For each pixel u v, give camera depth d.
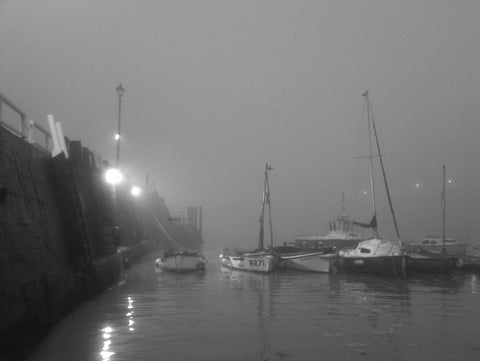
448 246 41.75
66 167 18.44
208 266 38.00
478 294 23.03
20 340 10.93
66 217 18.38
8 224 11.46
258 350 12.86
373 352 12.81
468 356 12.55
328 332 14.88
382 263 29.89
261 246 42.94
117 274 26.61
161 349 12.81
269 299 21.12
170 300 20.58
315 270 32.41
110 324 15.56
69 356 12.04
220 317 16.98
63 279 15.71
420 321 16.58
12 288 10.92
